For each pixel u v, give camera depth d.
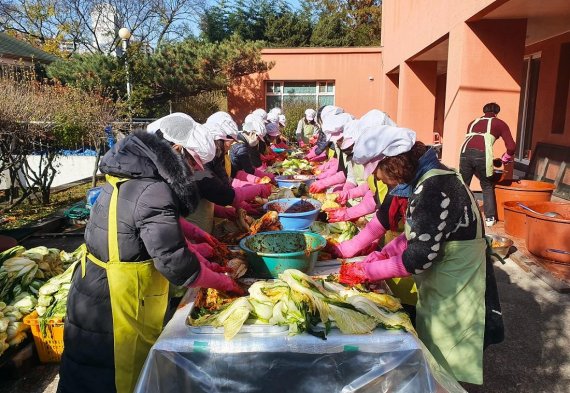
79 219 7.51
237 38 18.91
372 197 3.33
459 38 8.26
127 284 2.04
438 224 2.07
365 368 1.87
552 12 7.40
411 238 2.12
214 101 22.20
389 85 18.41
